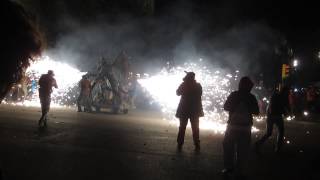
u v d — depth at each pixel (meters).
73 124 18.41
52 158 10.68
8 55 1.83
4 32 1.82
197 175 9.88
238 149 10.05
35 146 12.23
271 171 11.07
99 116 23.59
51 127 16.78
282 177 10.38
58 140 13.65
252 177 10.15
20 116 20.11
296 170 11.44
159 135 16.73
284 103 14.24
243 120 10.02
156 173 9.77
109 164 10.45
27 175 8.65
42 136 14.25
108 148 12.82
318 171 11.43
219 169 10.75
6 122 17.30
